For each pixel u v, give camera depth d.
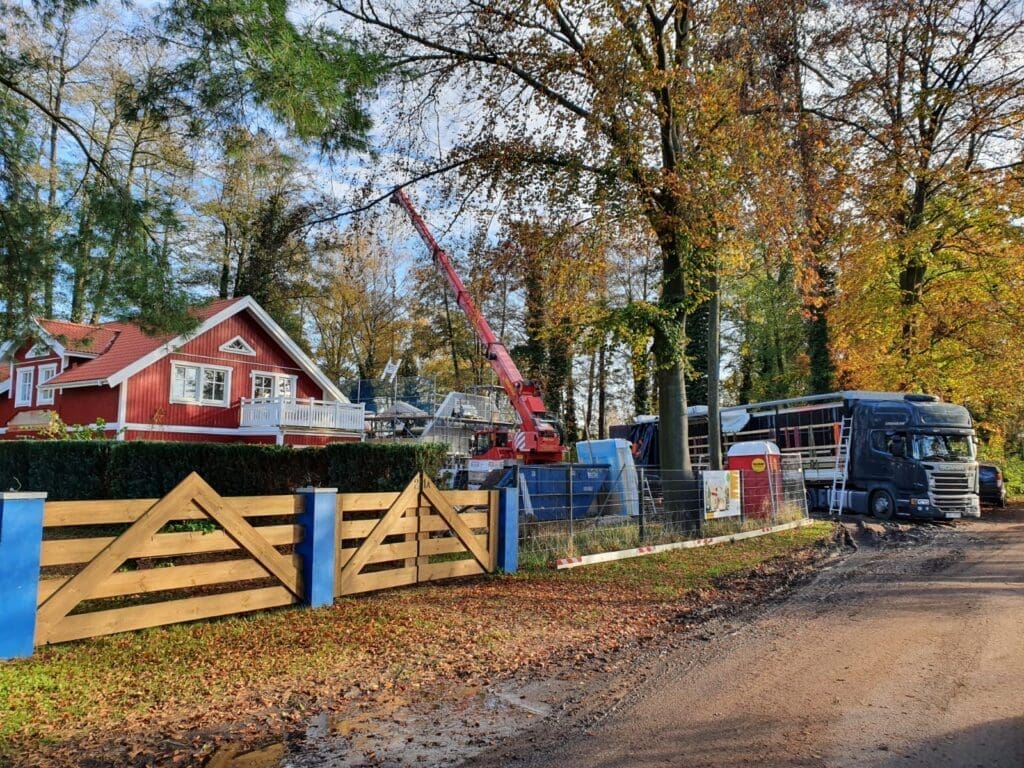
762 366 40.53
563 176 13.51
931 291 24.81
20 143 9.82
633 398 45.78
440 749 4.14
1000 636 6.51
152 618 6.17
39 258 9.63
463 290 20.77
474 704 4.93
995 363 24.11
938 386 24.34
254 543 6.94
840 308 26.16
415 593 8.36
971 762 3.80
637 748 4.11
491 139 13.74
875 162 19.25
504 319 36.81
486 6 12.70
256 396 27.06
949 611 7.62
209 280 29.25
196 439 24.67
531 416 19.75
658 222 13.37
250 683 5.25
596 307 16.97
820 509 21.95
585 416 47.34
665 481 13.41
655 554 11.85
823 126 15.35
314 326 44.81
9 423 25.42
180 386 24.39
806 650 6.20
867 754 3.93
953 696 4.88
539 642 6.52
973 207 22.73
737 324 39.97
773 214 13.23
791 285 33.97
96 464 13.55
